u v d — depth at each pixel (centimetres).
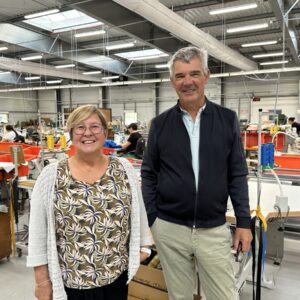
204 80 129
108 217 111
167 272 142
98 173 116
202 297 158
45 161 324
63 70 1130
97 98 1572
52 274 109
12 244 287
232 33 816
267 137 403
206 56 131
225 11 556
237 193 133
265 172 251
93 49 969
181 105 134
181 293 142
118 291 120
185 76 127
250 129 400
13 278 254
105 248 111
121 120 1141
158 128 140
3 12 674
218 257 132
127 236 119
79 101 1631
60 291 109
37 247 110
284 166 324
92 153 113
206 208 130
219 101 1295
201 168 129
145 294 179
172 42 767
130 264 119
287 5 586
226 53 789
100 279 111
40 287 112
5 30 701
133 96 1498
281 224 269
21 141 746
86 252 109
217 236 133
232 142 133
